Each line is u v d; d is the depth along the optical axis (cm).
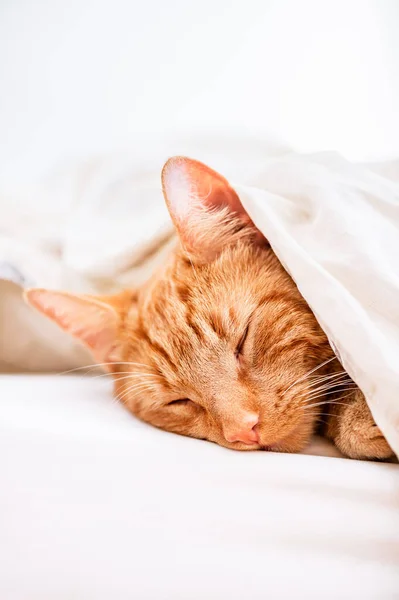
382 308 31
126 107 72
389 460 32
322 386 34
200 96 71
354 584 28
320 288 31
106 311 40
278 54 72
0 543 29
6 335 44
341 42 72
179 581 28
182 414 36
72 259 45
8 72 72
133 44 73
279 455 31
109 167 49
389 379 28
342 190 36
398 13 74
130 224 45
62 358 45
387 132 68
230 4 72
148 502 29
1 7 73
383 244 34
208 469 30
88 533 29
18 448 30
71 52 73
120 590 28
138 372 38
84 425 32
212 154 50
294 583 28
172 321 37
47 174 56
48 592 28
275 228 33
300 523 28
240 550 28
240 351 36
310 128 69
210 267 38
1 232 47
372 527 28
